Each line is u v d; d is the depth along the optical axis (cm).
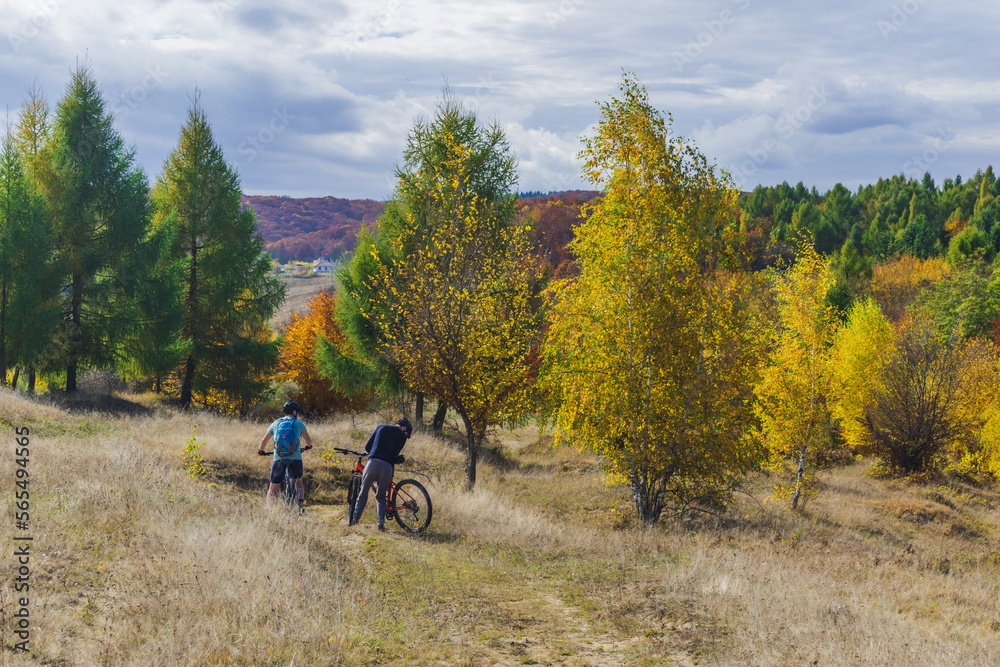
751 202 13525
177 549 584
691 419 1273
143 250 2477
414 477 1402
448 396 1390
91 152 2425
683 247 1305
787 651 477
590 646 496
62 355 2323
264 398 2961
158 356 2497
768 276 1419
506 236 1700
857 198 14538
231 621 445
